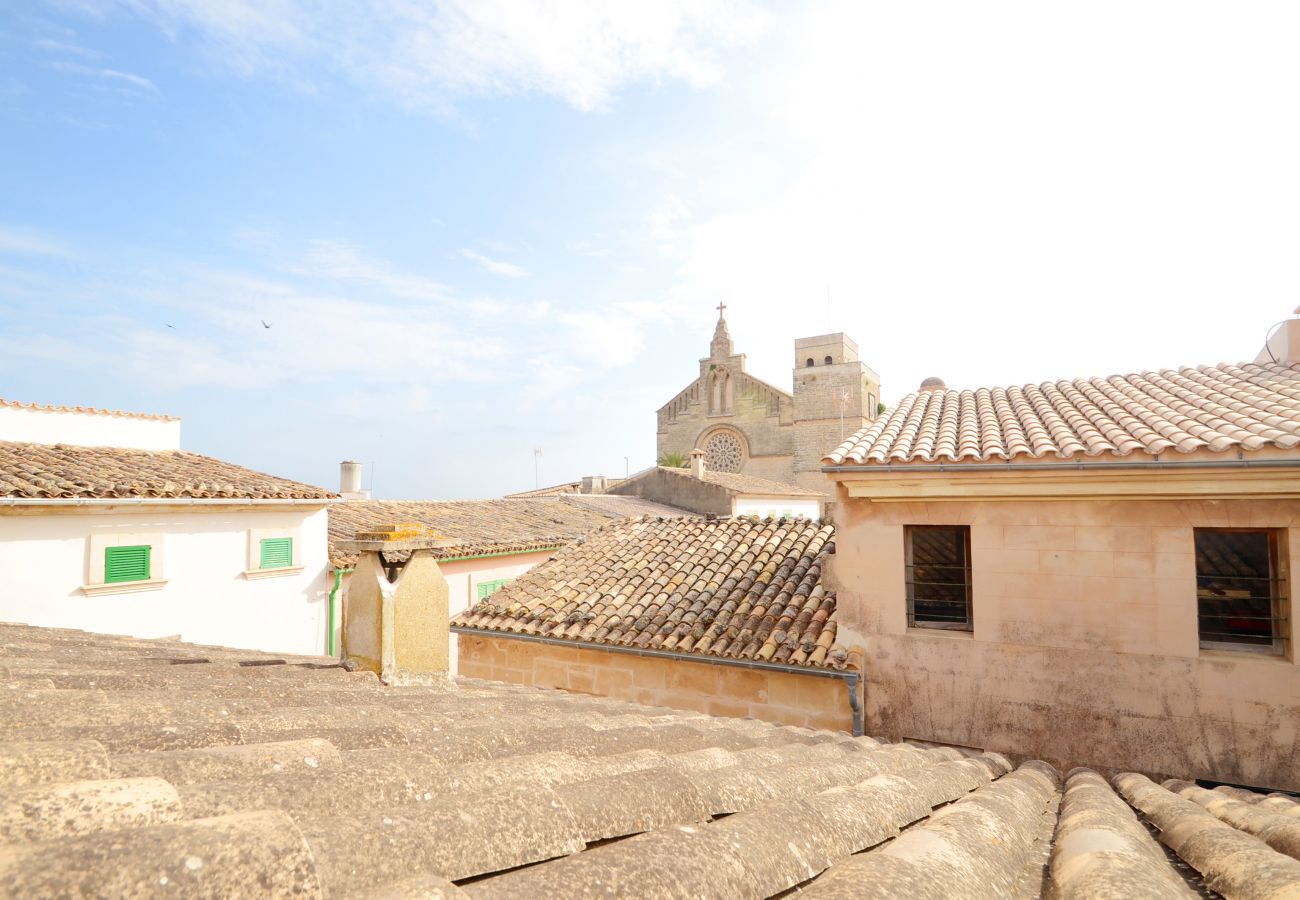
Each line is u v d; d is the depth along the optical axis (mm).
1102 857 2312
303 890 1331
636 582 10750
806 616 8633
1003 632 7145
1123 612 6684
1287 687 6078
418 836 1755
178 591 11062
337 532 15117
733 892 1819
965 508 7367
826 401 45625
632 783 2574
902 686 7578
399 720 3330
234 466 14070
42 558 9461
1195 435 6316
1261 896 2102
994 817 3051
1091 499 6797
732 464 48312
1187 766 6348
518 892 1520
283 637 12734
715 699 8688
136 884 1177
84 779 1811
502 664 10430
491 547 16312
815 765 3914
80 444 12359
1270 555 6387
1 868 1122
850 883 1836
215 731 2625
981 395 9797
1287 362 8469
